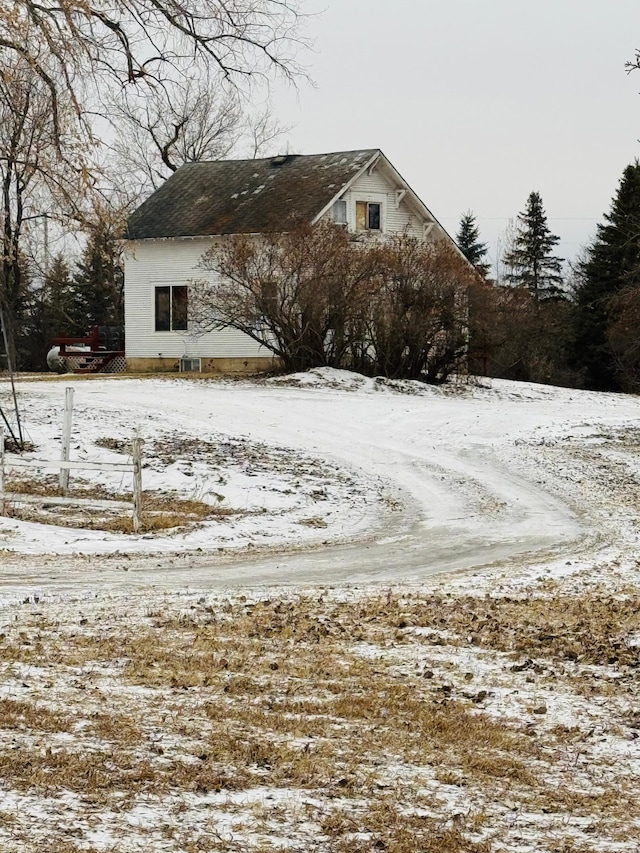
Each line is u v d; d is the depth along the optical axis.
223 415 33.66
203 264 45.09
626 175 63.81
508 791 7.50
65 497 22.27
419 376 43.72
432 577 16.80
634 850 6.55
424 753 8.20
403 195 49.78
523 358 55.97
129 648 10.91
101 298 73.06
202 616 12.87
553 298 85.00
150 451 28.03
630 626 13.16
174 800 6.76
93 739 7.84
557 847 6.51
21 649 10.62
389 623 12.89
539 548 20.03
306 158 50.66
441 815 6.92
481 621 13.17
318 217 46.12
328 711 9.15
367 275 41.94
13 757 7.24
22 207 31.45
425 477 28.02
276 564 17.86
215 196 49.94
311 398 37.81
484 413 37.09
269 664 10.51
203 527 21.27
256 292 42.09
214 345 48.19
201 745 7.91
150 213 50.06
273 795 7.00
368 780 7.45
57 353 54.66
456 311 42.81
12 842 5.86
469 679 10.52
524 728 9.08
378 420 34.81
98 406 33.41
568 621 13.41
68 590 14.52
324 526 22.34
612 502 26.05
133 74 24.88
